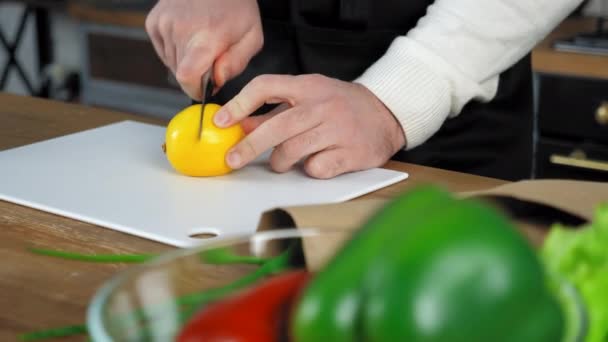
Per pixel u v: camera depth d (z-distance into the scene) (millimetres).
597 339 374
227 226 745
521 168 1255
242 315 346
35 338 490
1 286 582
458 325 286
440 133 1191
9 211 775
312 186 876
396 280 290
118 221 742
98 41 2734
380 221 305
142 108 2717
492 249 292
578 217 588
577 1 1074
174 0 1107
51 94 3270
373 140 942
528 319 300
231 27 1036
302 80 937
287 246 469
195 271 426
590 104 1851
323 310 302
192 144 877
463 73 1005
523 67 1236
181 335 353
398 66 979
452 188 880
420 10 1206
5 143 1024
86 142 1029
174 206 795
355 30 1229
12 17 3512
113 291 378
